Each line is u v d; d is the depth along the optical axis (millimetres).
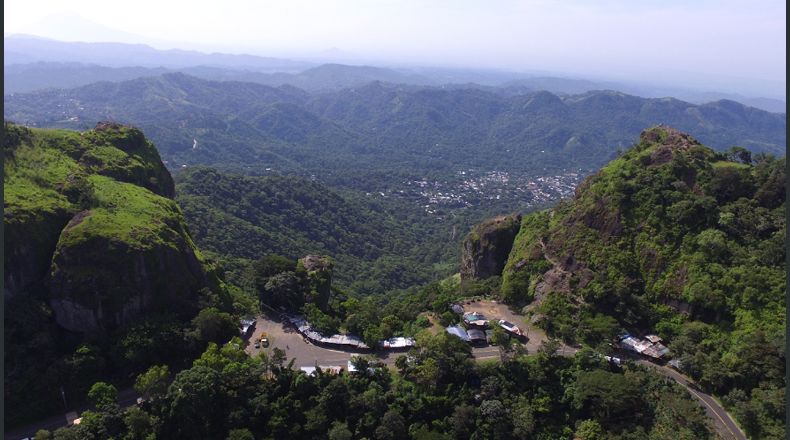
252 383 65750
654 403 64438
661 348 73750
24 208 73750
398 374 71562
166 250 78750
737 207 83188
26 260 71812
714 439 58344
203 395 61594
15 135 87438
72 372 65500
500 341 74000
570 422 64688
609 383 64125
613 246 87062
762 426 58188
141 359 69000
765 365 62938
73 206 79812
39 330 68812
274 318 87562
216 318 75375
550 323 81312
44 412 62750
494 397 66375
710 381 66000
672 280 79688
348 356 76125
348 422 63438
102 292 71312
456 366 68750
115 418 59969
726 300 73312
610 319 77562
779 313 68750
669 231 83875
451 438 60969
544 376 68750
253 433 62094
